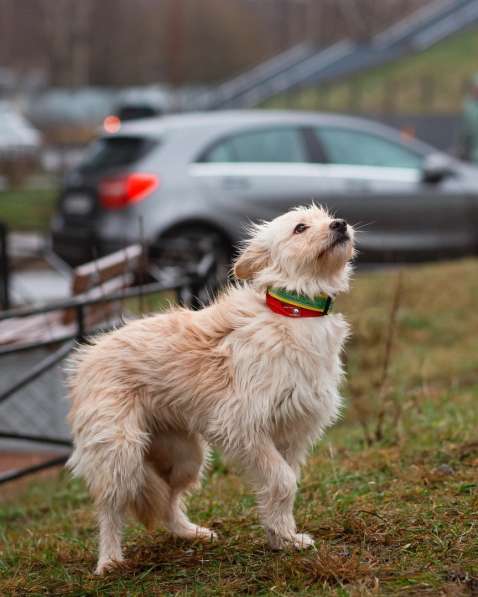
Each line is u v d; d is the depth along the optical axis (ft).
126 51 175.52
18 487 23.36
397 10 191.83
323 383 13.89
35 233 57.72
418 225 40.40
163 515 15.02
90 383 14.40
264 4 205.16
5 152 90.48
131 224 35.35
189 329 14.33
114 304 24.57
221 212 36.19
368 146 40.09
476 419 20.35
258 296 14.37
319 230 14.15
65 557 15.19
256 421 13.61
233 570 13.28
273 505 13.76
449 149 91.50
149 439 14.52
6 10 187.52
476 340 30.63
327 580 12.36
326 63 147.64
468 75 128.36
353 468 17.97
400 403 22.16
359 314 31.24
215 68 159.63
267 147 37.88
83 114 139.95
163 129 36.88
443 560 12.57
